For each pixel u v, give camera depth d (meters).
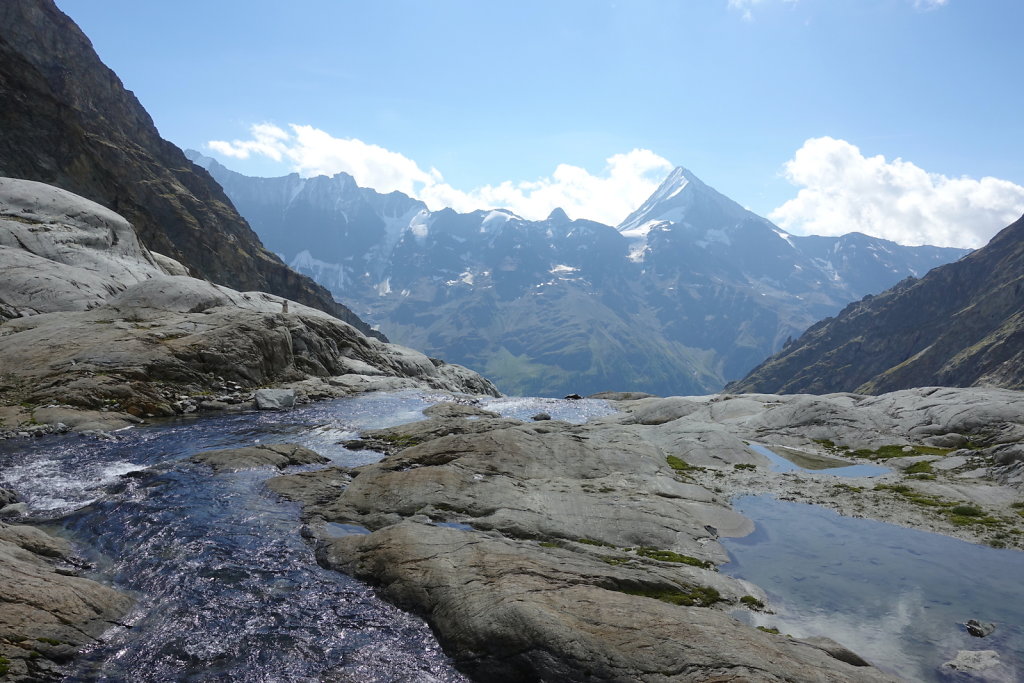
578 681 9.70
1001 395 31.53
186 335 38.84
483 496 18.22
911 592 14.09
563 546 15.60
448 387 66.12
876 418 32.50
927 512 19.92
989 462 24.91
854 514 19.73
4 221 48.97
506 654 10.47
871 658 11.14
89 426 26.58
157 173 170.25
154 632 11.23
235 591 12.92
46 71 159.00
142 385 32.41
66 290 43.69
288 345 44.41
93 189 106.06
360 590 13.16
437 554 13.62
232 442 26.61
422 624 11.88
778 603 13.39
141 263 56.44
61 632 10.35
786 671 9.53
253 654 10.75
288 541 15.62
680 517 18.00
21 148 95.75
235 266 151.88
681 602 12.92
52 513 16.83
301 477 20.38
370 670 10.45
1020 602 13.62
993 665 10.95
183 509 17.34
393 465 21.42
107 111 180.25
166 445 25.30
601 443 25.52
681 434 30.16
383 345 63.25
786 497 21.61
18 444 23.66
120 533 15.54
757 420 35.38
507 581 12.33
